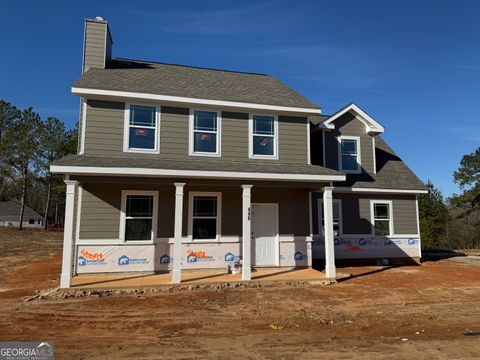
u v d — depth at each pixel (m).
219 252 12.77
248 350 5.73
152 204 12.34
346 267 15.51
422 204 32.03
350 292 10.37
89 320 7.48
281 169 12.42
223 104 12.99
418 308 8.69
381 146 19.92
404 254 16.81
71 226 9.95
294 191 13.95
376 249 16.44
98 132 11.95
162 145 12.52
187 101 12.61
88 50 13.90
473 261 18.41
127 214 12.07
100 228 11.72
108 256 11.68
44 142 39.84
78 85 11.58
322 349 5.79
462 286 11.40
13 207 63.00
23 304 8.82
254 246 13.45
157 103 12.61
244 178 11.45
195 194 12.79
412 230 17.12
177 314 7.97
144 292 10.09
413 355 5.52
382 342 6.18
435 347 5.90
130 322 7.36
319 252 15.50
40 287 10.97
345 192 16.19
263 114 13.84
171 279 11.02
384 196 16.89
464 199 32.69
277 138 13.84
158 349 5.76
